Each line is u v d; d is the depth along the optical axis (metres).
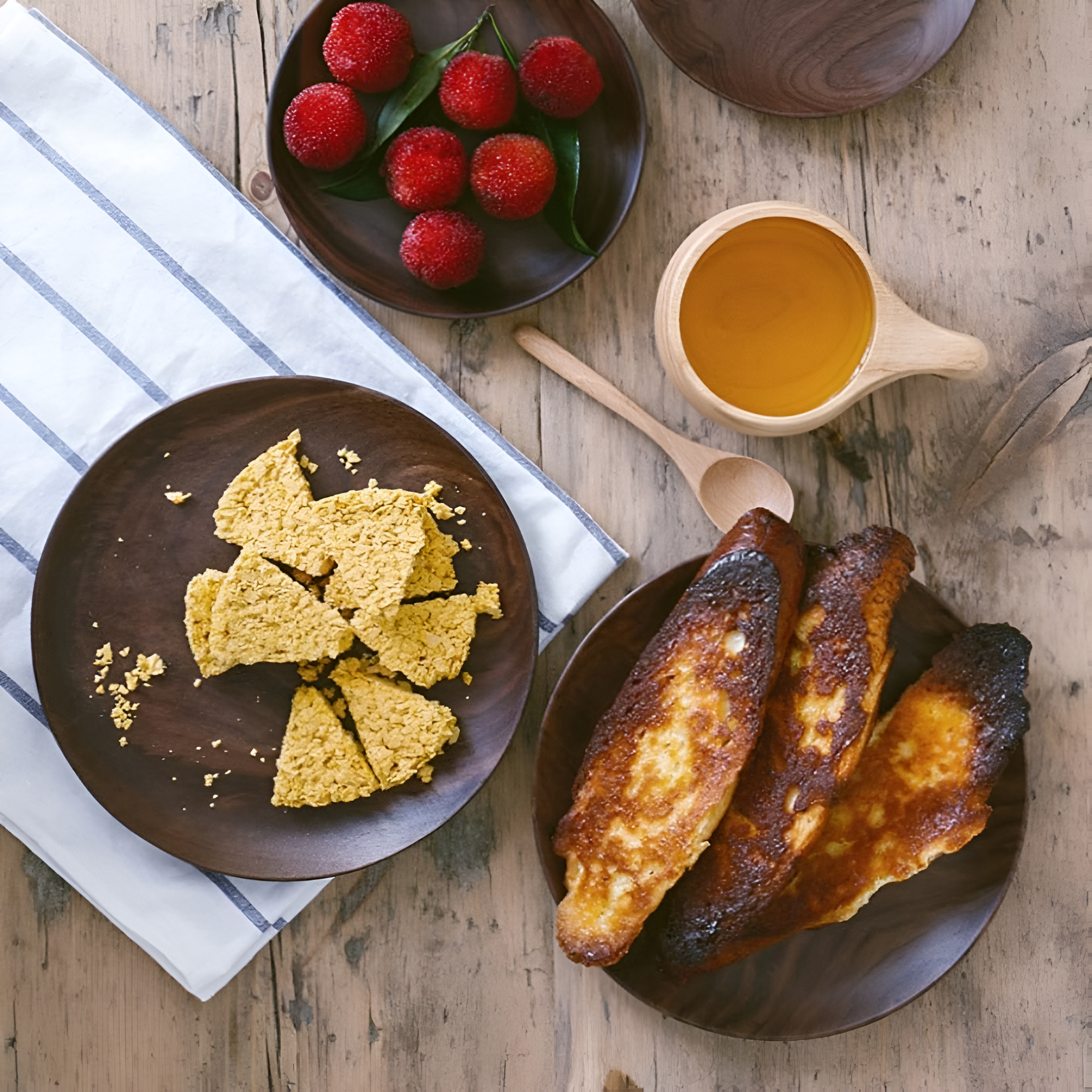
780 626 0.72
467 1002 0.78
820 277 0.74
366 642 0.75
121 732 0.76
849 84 0.77
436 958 0.78
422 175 0.73
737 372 0.75
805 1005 0.76
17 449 0.77
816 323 0.75
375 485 0.76
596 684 0.75
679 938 0.73
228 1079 0.78
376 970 0.78
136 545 0.76
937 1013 0.79
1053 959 0.79
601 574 0.77
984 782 0.73
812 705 0.73
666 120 0.78
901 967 0.76
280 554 0.75
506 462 0.77
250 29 0.78
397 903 0.78
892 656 0.74
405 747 0.75
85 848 0.77
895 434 0.79
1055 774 0.79
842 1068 0.79
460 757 0.76
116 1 0.78
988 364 0.79
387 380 0.77
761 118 0.78
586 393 0.78
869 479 0.79
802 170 0.79
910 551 0.74
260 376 0.77
